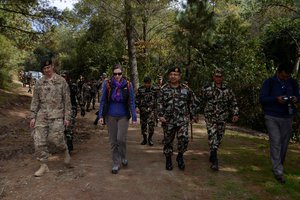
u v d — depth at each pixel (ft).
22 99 70.33
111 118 19.84
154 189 17.66
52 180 18.44
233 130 39.37
